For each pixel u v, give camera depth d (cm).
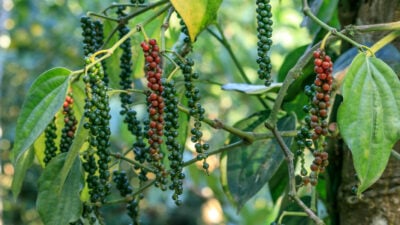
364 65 68
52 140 80
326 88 68
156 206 322
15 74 310
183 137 92
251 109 262
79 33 298
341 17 89
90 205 78
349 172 83
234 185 87
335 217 86
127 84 86
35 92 73
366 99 67
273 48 232
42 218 76
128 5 86
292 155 75
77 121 81
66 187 76
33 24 288
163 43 77
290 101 93
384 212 80
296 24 215
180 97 92
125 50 86
